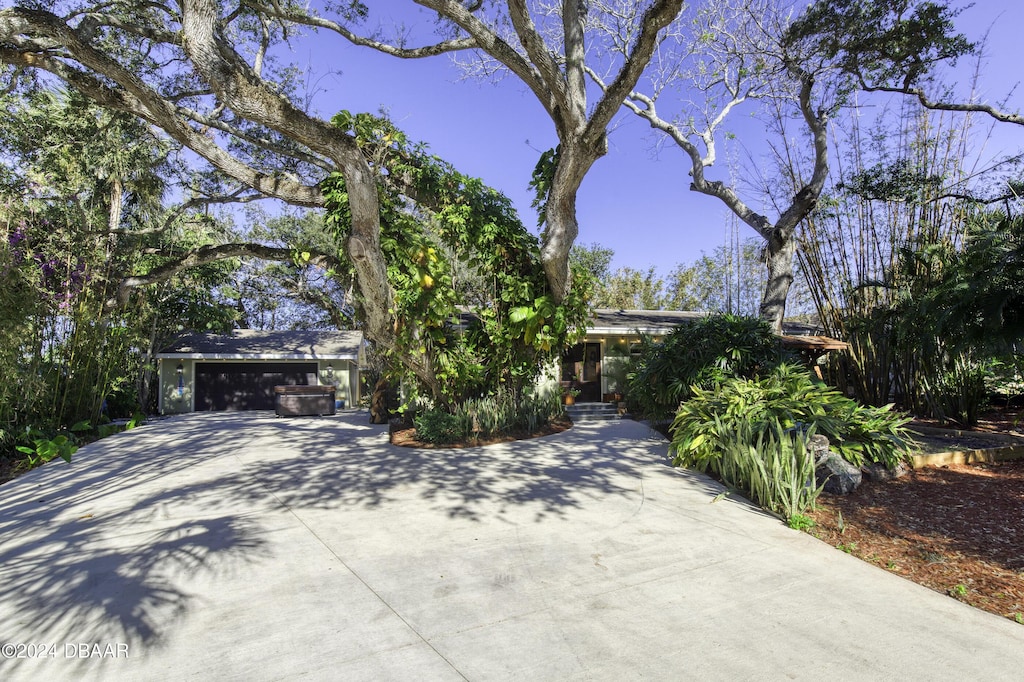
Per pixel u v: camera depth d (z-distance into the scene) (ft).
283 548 15.26
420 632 10.63
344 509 19.29
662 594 12.41
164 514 18.81
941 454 25.38
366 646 10.11
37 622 10.99
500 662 9.59
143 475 25.93
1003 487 21.30
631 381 41.55
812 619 11.30
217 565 13.99
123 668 9.38
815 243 41.32
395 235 32.65
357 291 34.40
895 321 32.78
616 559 14.49
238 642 10.23
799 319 80.53
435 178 37.06
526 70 29.12
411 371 35.22
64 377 39.50
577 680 9.06
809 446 20.45
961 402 34.35
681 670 9.37
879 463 23.16
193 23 19.95
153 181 49.44
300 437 38.42
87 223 42.57
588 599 12.11
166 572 13.53
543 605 11.81
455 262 51.01
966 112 37.60
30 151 41.47
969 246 28.09
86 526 17.60
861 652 10.03
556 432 37.63
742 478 20.93
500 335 37.17
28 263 33.55
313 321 117.08
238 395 73.67
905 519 17.69
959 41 39.06
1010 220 25.38
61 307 38.47
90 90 26.76
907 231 36.27
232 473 25.88
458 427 33.88
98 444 36.60
